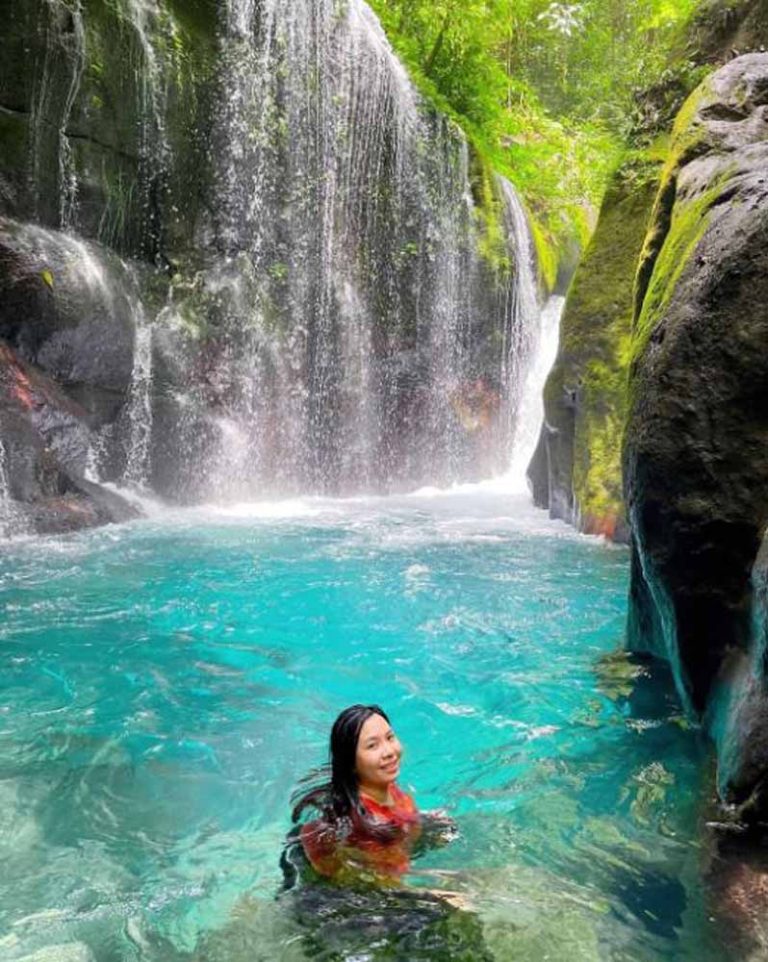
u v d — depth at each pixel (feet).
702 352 14.62
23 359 38.24
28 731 16.51
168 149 45.80
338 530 37.40
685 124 24.47
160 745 16.01
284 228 50.44
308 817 11.59
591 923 9.84
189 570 29.01
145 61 44.60
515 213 62.39
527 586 27.55
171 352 44.47
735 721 12.81
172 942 9.91
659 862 11.52
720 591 14.57
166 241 46.26
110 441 41.96
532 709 17.72
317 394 51.47
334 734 10.96
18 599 25.14
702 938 9.60
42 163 41.04
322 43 51.78
